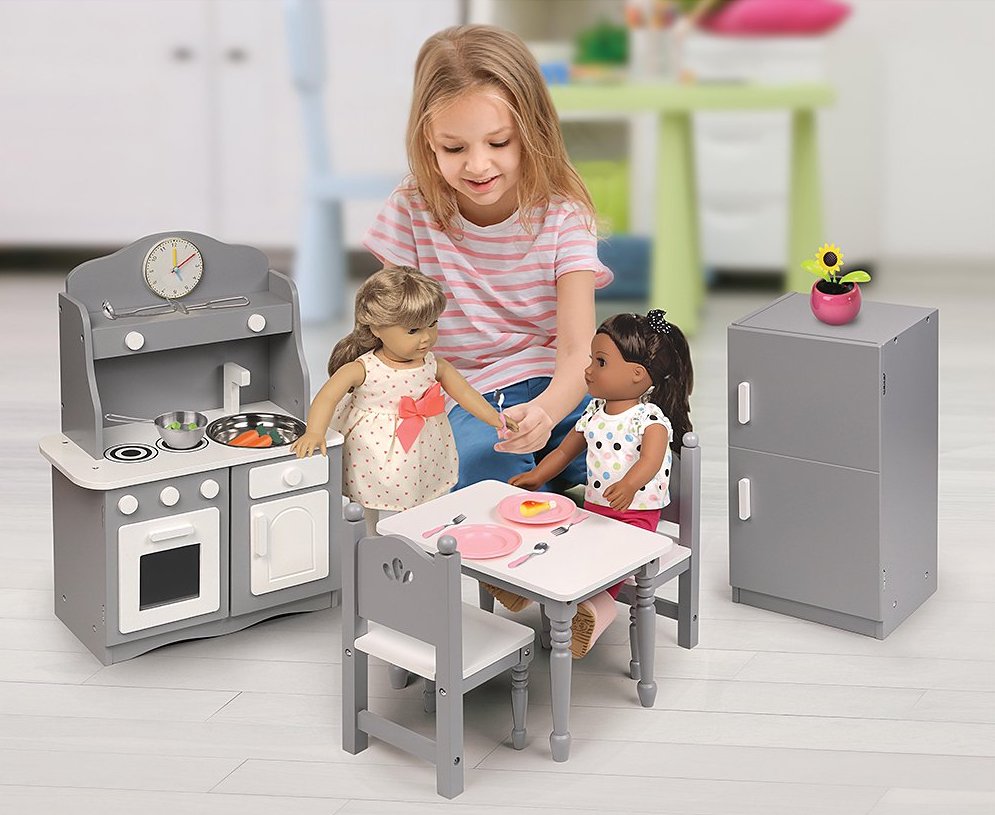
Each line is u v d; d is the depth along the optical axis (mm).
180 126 6043
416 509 2645
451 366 2922
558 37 6031
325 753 2498
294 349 2957
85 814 2322
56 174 6105
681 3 5402
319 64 5316
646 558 2469
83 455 2764
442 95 2840
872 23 6168
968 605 3016
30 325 5316
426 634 2332
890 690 2686
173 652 2842
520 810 2330
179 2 5938
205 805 2346
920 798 2352
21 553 3301
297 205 6094
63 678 2742
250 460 2789
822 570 2896
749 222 5715
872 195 5953
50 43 5988
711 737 2541
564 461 2850
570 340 2996
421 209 3129
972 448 3951
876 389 2734
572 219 3068
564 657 2404
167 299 2877
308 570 2922
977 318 5414
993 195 6258
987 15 6109
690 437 2758
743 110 5270
